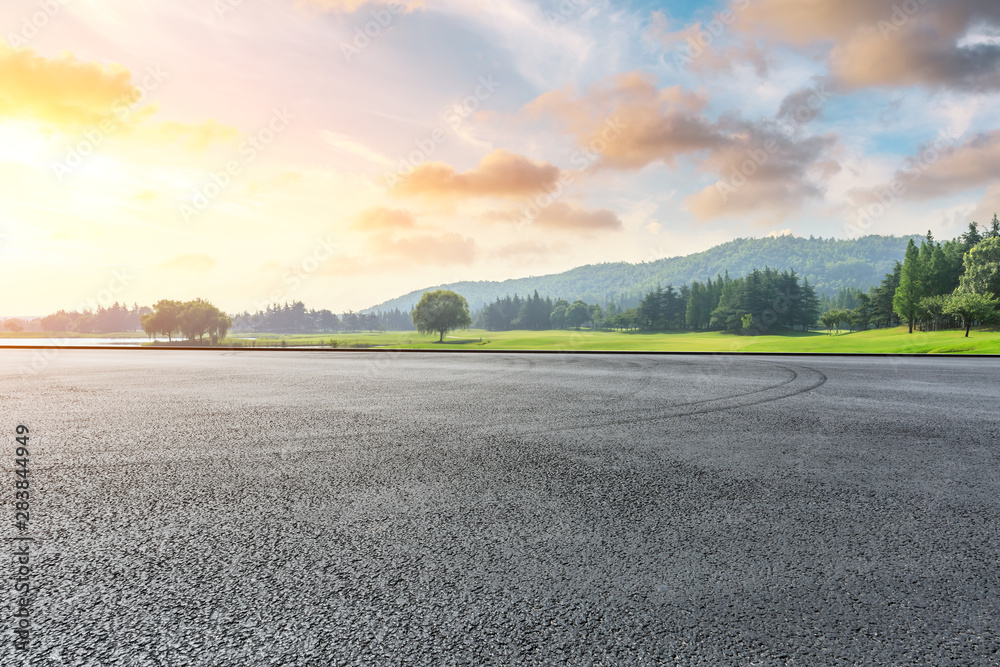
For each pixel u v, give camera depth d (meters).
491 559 2.88
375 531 3.32
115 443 6.14
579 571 2.73
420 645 2.08
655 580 2.63
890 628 2.20
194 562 2.87
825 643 2.09
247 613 2.33
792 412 8.22
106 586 2.60
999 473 4.65
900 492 4.11
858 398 9.85
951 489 4.18
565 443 6.01
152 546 3.11
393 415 8.12
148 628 2.22
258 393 11.23
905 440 6.10
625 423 7.30
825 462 5.08
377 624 2.24
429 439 6.28
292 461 5.23
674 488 4.23
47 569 2.79
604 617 2.29
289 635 2.16
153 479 4.60
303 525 3.45
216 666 1.95
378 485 4.36
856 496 4.00
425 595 2.48
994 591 2.51
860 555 2.93
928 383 12.42
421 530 3.34
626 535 3.23
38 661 1.98
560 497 4.00
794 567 2.77
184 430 6.95
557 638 2.13
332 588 2.56
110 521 3.55
